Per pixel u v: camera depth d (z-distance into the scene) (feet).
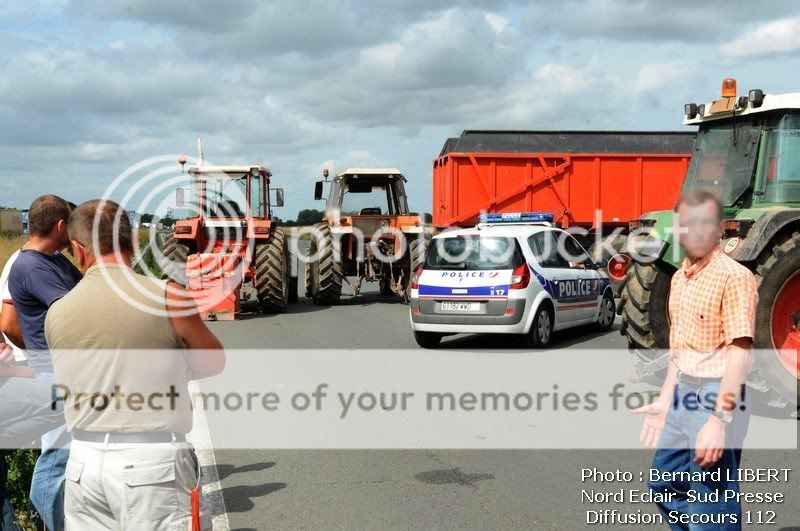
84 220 10.78
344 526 15.80
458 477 18.61
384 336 41.06
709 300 11.68
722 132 28.07
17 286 14.48
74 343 10.62
